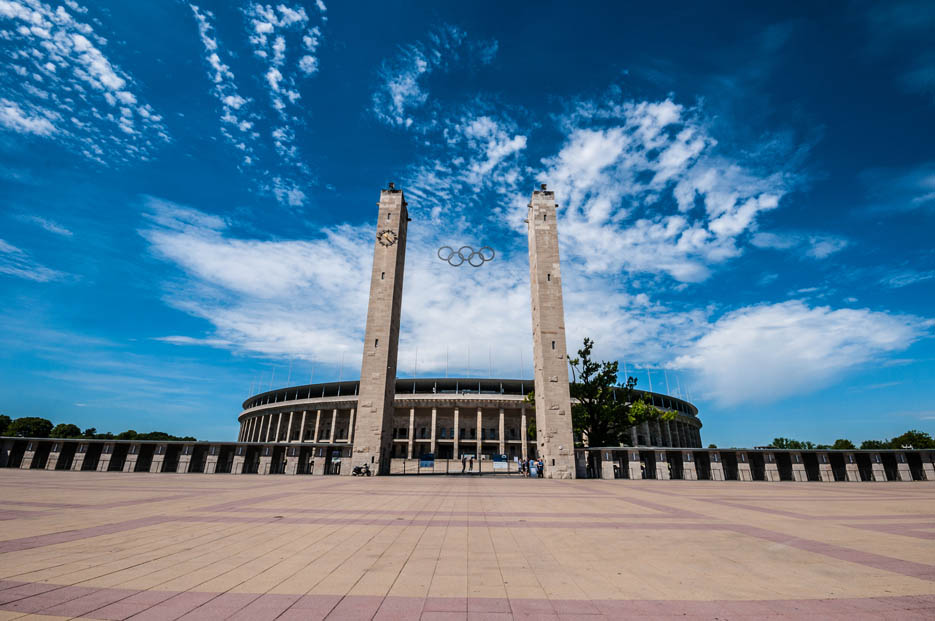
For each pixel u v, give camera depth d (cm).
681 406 10712
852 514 1562
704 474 3953
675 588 698
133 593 652
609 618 571
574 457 4156
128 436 10731
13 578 717
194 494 2044
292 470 3988
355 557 877
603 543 1029
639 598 650
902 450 3947
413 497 2053
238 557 870
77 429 9750
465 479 3719
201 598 633
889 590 696
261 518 1355
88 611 575
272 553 905
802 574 783
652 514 1528
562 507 1714
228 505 1655
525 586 700
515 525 1273
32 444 4116
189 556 873
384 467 4281
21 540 1002
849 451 3884
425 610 594
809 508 1731
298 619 559
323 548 954
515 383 9075
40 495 1875
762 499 2089
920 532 1201
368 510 1571
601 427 5069
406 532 1149
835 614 592
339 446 4081
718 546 1005
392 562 841
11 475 3062
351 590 675
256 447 4153
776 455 3928
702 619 570
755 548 988
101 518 1316
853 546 1015
